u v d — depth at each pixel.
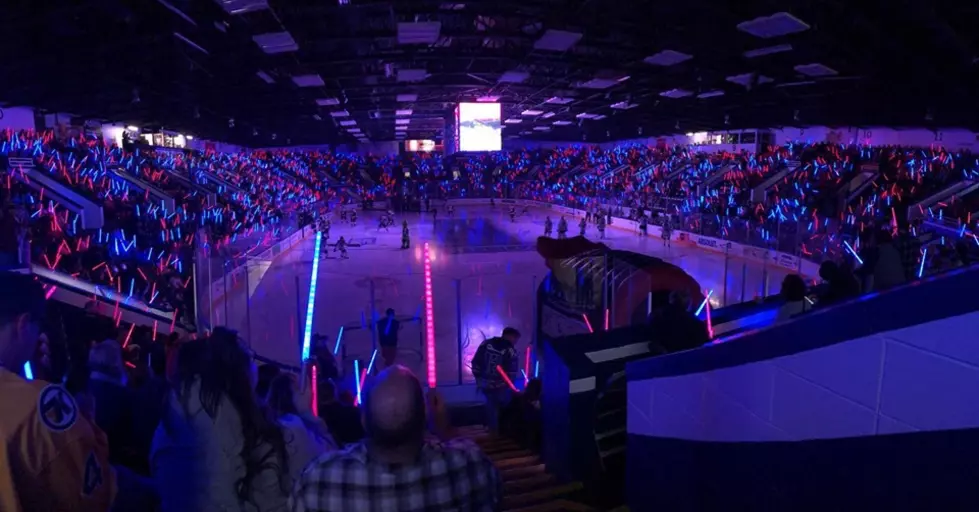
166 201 29.94
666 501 3.13
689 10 17.55
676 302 5.21
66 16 15.67
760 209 33.53
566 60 25.00
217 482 2.26
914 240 9.58
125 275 16.31
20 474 1.48
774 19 15.30
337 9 16.91
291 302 20.80
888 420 1.44
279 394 3.34
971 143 33.38
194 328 13.62
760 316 6.46
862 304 1.51
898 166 33.38
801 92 27.08
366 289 22.83
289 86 28.61
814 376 1.72
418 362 14.70
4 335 1.61
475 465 1.66
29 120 28.86
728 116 37.81
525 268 27.25
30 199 20.70
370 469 1.56
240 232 30.70
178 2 15.68
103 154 30.92
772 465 1.98
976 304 1.21
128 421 4.53
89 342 9.62
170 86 25.31
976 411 1.22
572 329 12.54
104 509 1.69
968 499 1.25
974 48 16.12
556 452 5.28
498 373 8.34
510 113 46.59
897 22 15.46
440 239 37.94
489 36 20.39
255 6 14.22
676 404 2.92
